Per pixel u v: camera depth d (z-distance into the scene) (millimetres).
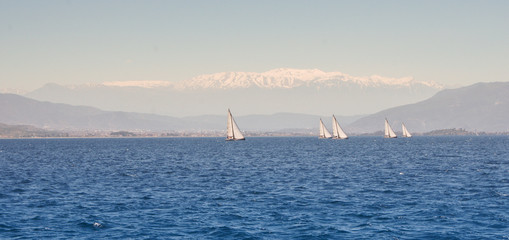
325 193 61156
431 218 45781
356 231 41469
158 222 45000
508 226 42531
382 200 55406
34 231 41875
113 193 62250
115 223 44656
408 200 55250
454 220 44906
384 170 91375
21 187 68750
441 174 82562
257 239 39531
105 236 40500
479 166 98500
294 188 66062
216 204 53750
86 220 45750
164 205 53219
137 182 74500
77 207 52156
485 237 39344
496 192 60562
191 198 57875
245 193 61656
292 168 97812
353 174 84000
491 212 48062
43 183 73562
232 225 43781
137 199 57250
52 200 56719
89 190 65250
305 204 53344
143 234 40969
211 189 65750
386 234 40500
